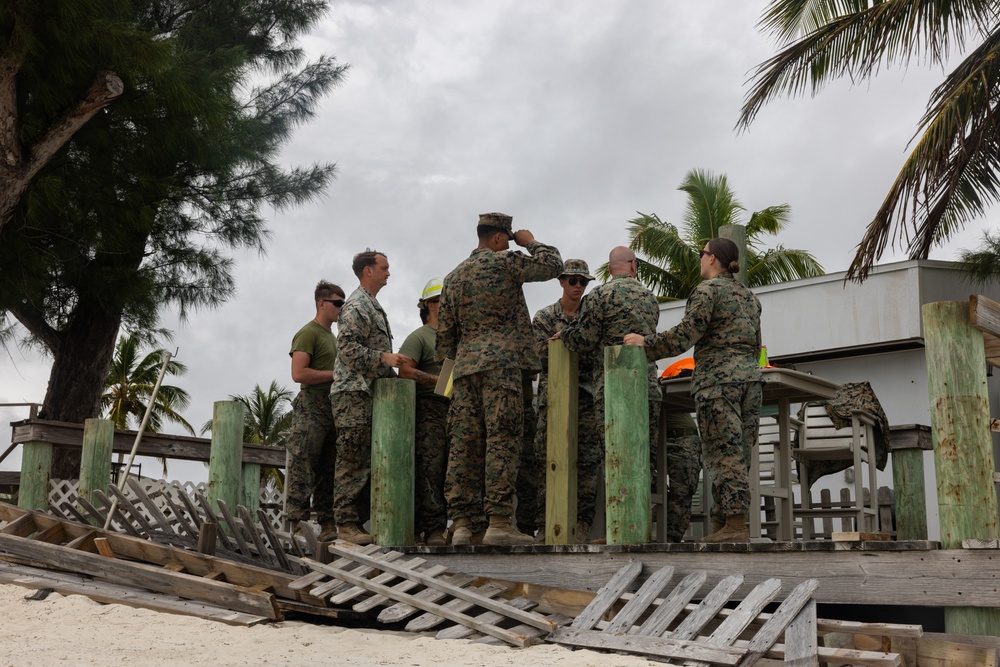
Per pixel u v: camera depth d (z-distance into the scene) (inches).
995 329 201.2
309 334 293.1
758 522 273.7
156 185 623.8
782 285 622.2
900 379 585.6
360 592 241.0
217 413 343.0
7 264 579.2
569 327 248.1
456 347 259.0
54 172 584.4
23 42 474.3
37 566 281.4
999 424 197.9
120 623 235.5
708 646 190.9
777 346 620.7
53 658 189.0
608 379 232.7
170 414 1815.9
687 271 1330.0
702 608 203.8
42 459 380.5
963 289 592.1
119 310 674.8
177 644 212.5
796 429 334.6
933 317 201.5
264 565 290.2
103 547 278.1
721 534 226.2
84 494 354.3
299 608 248.8
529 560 238.7
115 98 545.0
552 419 246.7
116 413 1747.0
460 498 251.3
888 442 324.5
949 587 191.0
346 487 271.3
